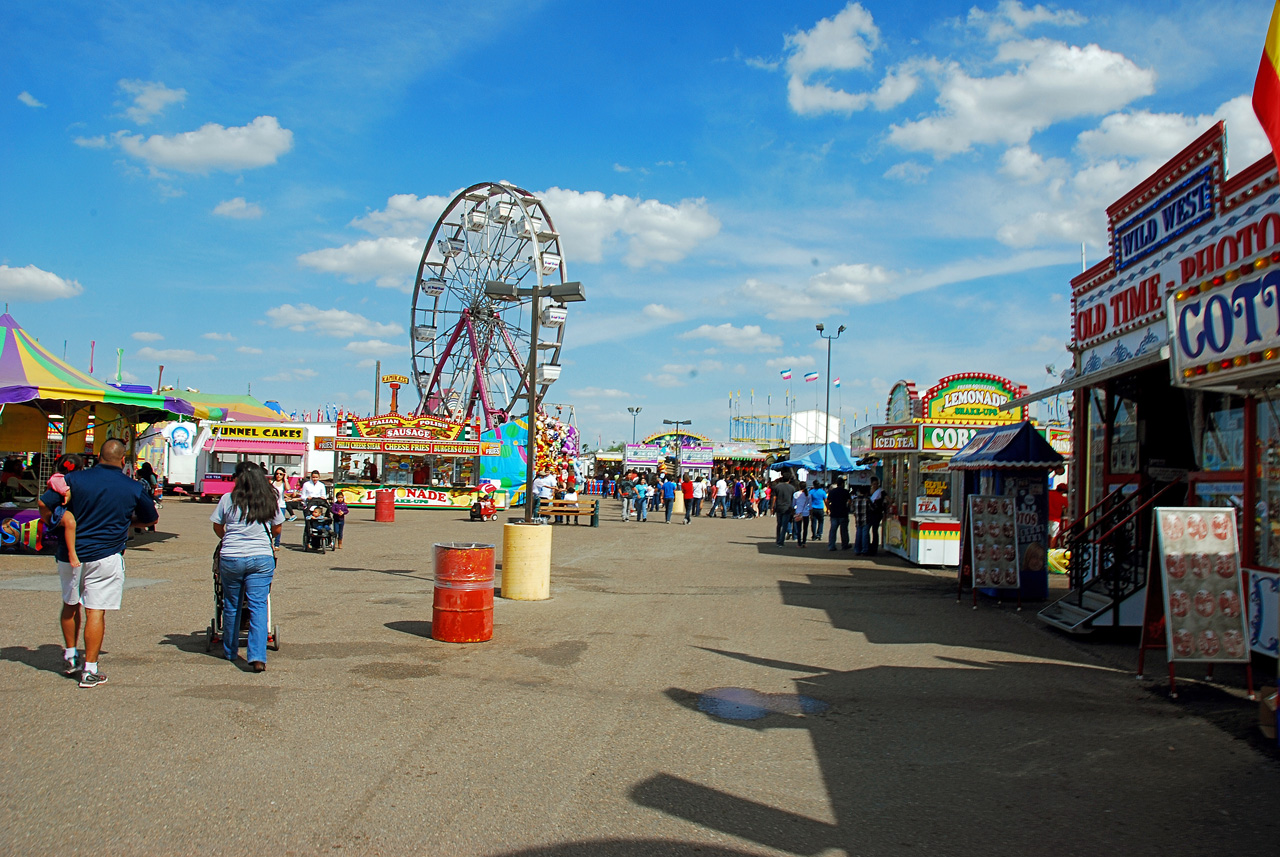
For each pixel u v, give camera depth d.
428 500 36.22
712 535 24.42
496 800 4.38
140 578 11.71
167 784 4.46
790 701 6.35
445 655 7.58
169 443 40.91
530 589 10.91
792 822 4.20
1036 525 11.83
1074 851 3.94
